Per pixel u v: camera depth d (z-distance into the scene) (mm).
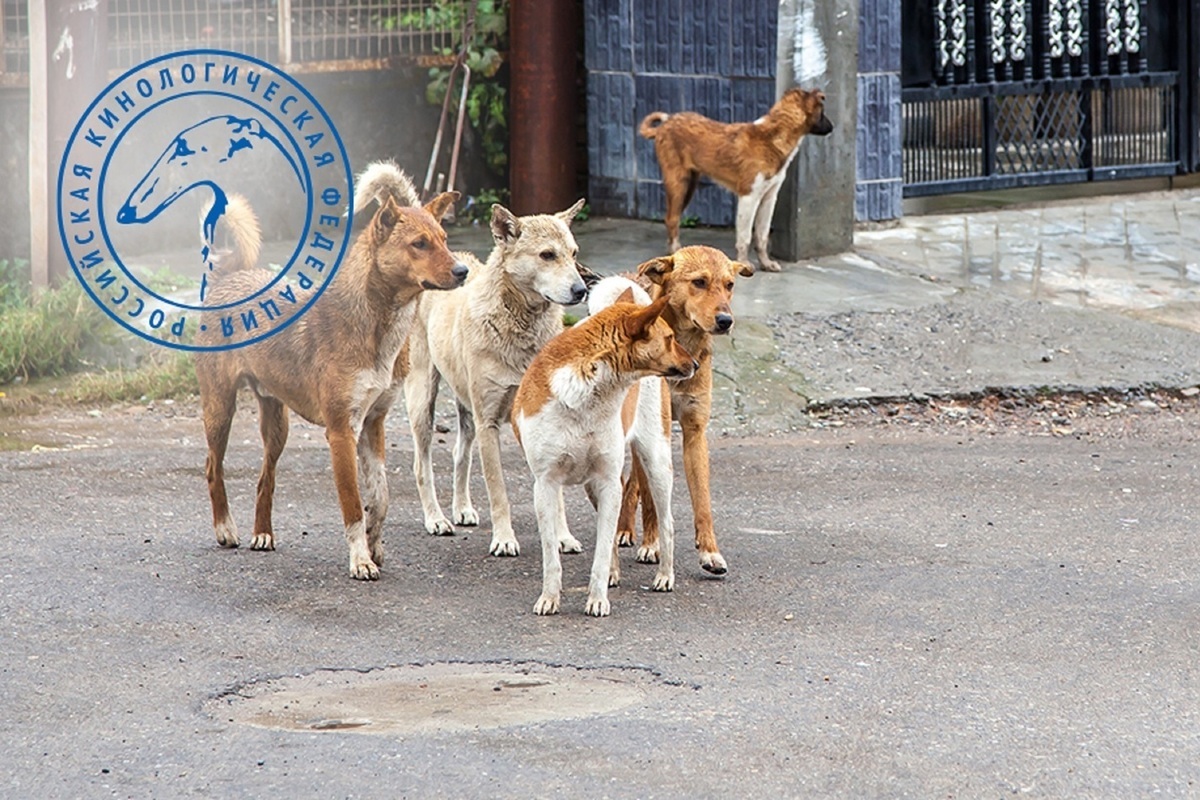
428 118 18578
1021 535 9492
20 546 8844
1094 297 15109
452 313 9344
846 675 6934
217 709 6473
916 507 10172
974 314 14469
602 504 7793
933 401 12844
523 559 8961
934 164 18203
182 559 8727
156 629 7527
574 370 7500
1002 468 11188
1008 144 18734
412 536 9484
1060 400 12922
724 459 11406
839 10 15750
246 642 7367
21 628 7469
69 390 13070
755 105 17000
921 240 17031
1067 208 18578
